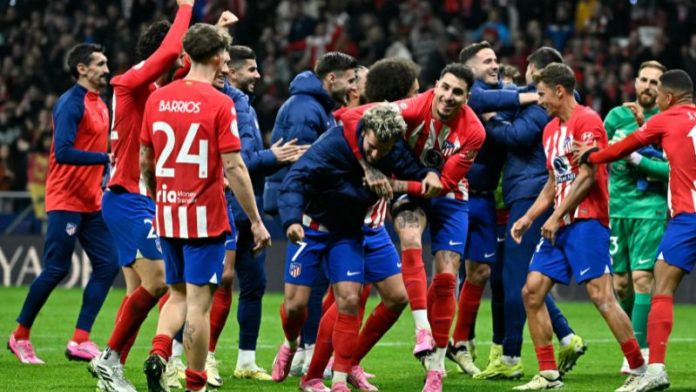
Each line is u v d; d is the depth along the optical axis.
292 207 15.98
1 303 34.94
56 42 54.81
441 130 16.73
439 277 17.88
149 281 17.05
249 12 54.47
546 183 19.14
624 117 21.88
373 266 16.81
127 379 17.23
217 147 15.48
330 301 19.78
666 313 17.39
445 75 16.39
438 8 53.34
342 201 16.05
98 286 21.45
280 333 27.56
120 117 17.44
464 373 20.53
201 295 15.61
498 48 49.06
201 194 15.47
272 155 18.70
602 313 17.86
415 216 17.19
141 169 16.11
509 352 19.59
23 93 53.16
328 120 20.02
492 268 20.69
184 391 17.47
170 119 15.46
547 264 18.03
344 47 50.75
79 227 21.81
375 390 18.14
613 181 22.17
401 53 49.75
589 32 50.62
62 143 20.78
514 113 19.81
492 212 20.30
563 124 18.02
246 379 19.31
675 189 17.70
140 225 17.25
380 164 16.22
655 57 46.66
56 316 31.03
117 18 54.88
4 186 46.25
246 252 19.36
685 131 17.55
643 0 52.97
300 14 53.69
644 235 21.62
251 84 20.33
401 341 26.00
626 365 20.36
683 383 19.22
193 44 15.58
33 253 42.72
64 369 20.33
